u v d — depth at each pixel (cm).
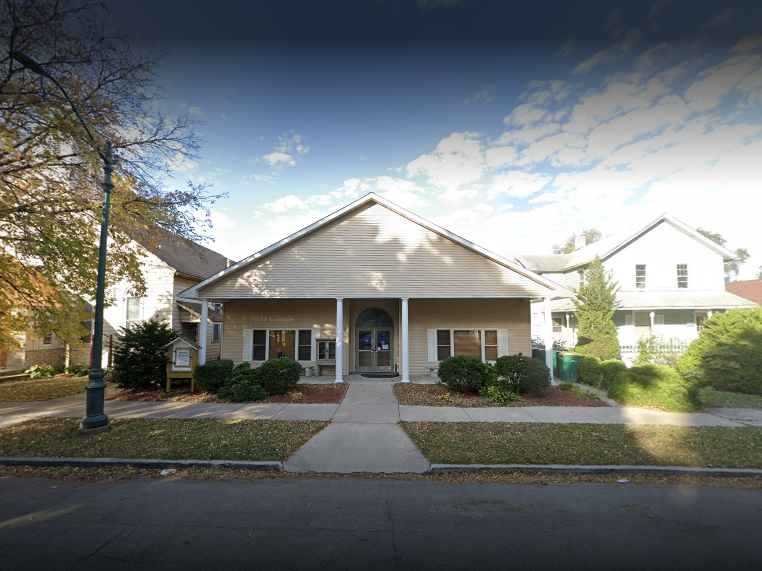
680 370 1261
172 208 1161
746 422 786
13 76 816
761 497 461
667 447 619
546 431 710
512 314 1501
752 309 1223
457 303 1504
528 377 1009
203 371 1070
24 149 954
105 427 704
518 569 311
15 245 995
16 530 370
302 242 1294
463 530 375
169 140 1107
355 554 331
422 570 308
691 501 447
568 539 359
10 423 767
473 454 584
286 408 901
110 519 394
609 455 580
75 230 1019
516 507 428
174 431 705
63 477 514
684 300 2023
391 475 522
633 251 2136
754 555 334
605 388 1116
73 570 304
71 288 1115
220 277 1250
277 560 321
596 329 1795
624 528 381
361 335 1520
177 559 321
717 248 2116
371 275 1288
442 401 978
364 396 1043
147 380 1088
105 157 745
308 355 1473
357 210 1313
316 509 420
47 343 1677
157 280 1728
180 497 451
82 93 930
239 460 555
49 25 784
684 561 324
